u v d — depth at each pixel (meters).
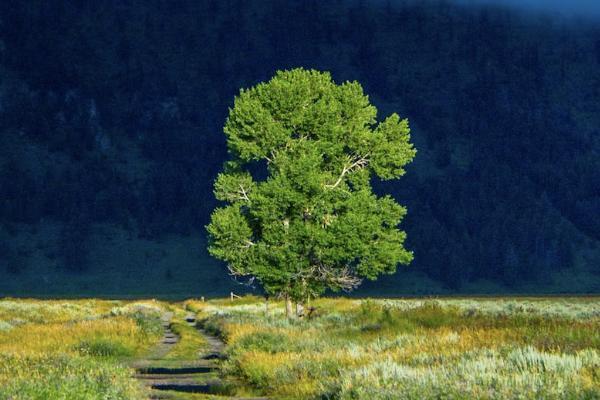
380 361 34.41
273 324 72.31
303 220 90.69
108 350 55.50
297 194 87.00
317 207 88.62
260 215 88.31
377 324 59.47
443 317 60.84
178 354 57.12
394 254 89.88
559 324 48.12
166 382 41.59
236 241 90.31
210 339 72.75
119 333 64.38
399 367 30.36
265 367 38.97
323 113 89.94
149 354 57.62
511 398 23.89
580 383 24.95
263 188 88.62
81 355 51.38
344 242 87.81
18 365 36.59
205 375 44.62
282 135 89.31
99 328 65.81
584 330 42.03
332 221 90.81
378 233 90.56
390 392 26.03
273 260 88.88
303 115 90.75
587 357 30.39
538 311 88.19
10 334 66.00
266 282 90.56
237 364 43.84
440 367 31.00
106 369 36.41
